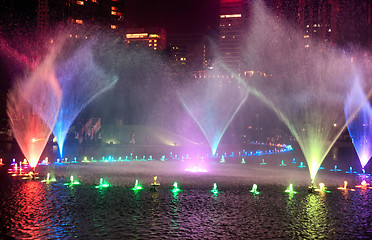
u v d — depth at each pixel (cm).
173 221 1792
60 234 1572
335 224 1777
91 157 5222
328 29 14675
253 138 11544
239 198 2369
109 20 15375
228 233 1612
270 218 1872
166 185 2855
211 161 5050
